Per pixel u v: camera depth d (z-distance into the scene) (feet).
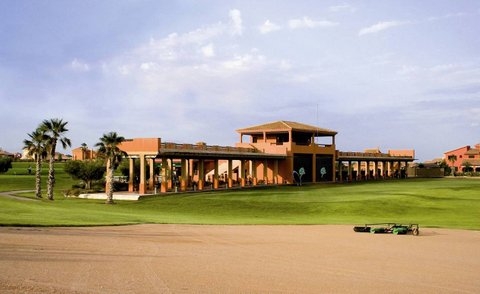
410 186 277.44
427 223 134.72
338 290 59.41
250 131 346.95
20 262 65.51
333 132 368.07
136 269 65.21
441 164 547.90
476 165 549.13
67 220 112.37
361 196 204.03
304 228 119.44
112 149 196.85
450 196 201.36
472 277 68.33
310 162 345.92
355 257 81.82
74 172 262.88
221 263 72.18
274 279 63.52
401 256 83.76
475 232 115.85
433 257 83.35
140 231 102.89
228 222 129.49
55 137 206.08
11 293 51.06
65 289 53.52
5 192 245.04
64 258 69.41
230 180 277.64
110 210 159.94
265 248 87.61
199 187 256.73
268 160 323.57
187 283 59.11
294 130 335.67
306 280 63.82
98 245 81.46
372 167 506.48
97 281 57.72
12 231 91.30
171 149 231.50
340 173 381.40
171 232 103.76
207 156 254.47
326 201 185.68
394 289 61.00
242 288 58.23
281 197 205.46
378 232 112.98
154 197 209.15
